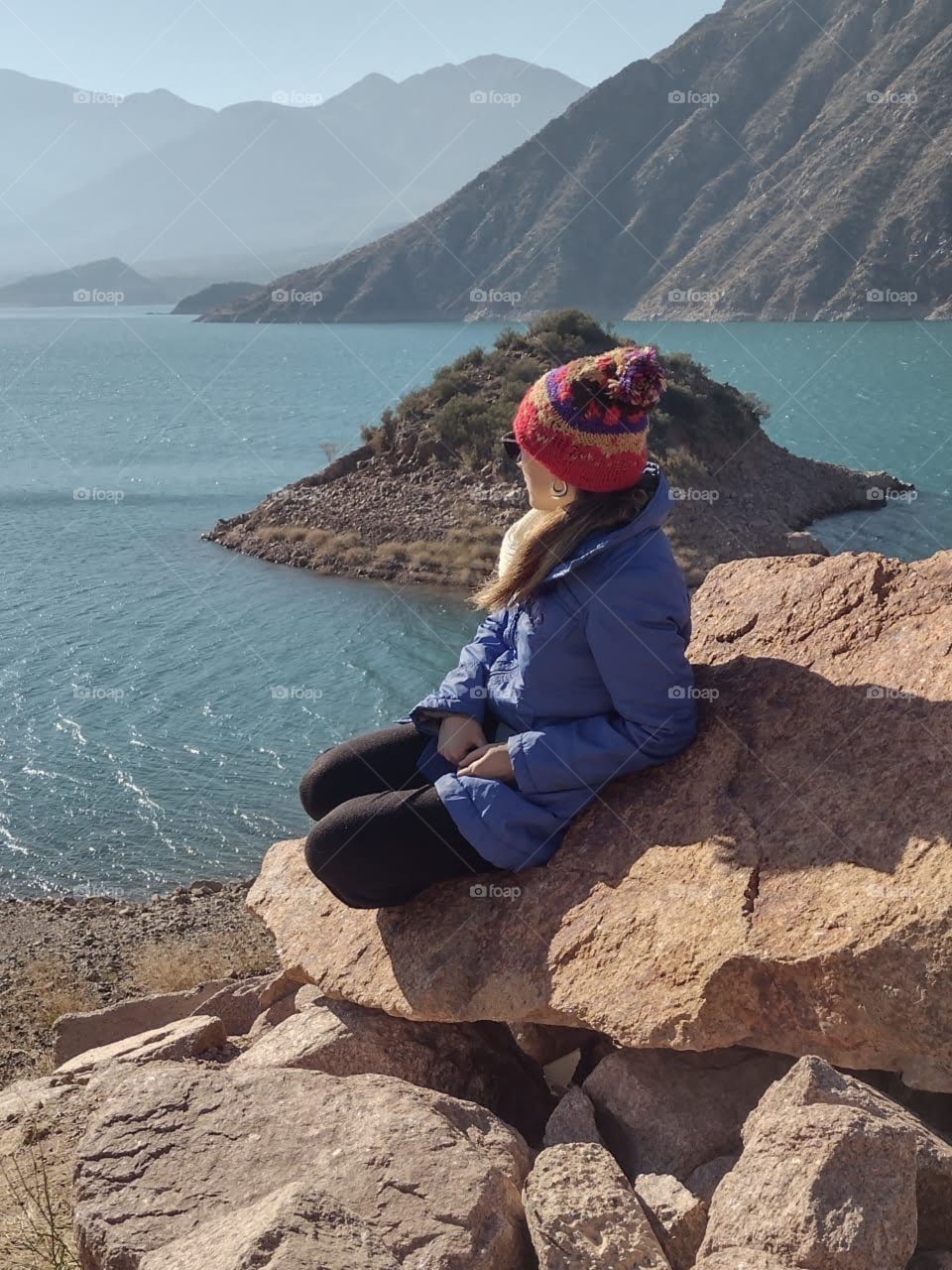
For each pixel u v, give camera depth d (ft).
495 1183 9.22
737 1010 10.22
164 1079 10.76
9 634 121.39
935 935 9.34
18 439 332.19
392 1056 12.25
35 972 44.47
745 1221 8.22
